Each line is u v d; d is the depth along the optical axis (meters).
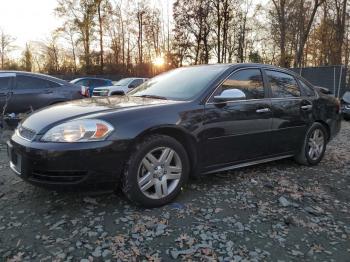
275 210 3.78
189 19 37.34
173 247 3.01
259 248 3.05
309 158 5.43
